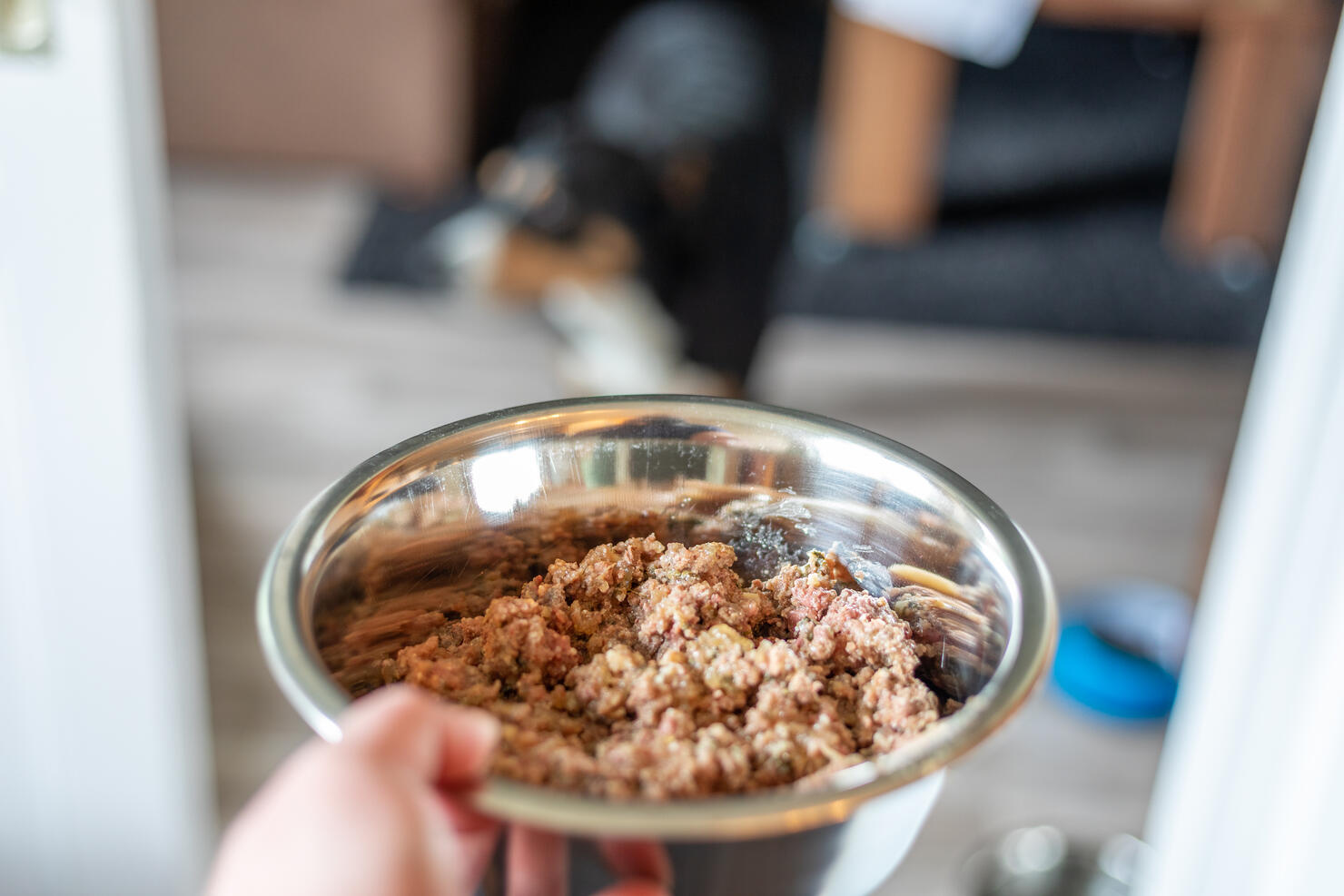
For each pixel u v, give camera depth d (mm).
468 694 852
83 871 2010
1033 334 3699
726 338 3170
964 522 881
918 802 742
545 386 3396
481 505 949
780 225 3219
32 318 1776
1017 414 3383
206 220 3959
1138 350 3650
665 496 1009
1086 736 2572
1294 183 3861
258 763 2447
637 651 923
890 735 849
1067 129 4910
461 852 742
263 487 3025
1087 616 2723
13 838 1984
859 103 3996
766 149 3232
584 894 724
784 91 3564
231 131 4227
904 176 4043
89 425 1817
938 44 3854
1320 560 1683
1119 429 3348
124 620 1894
